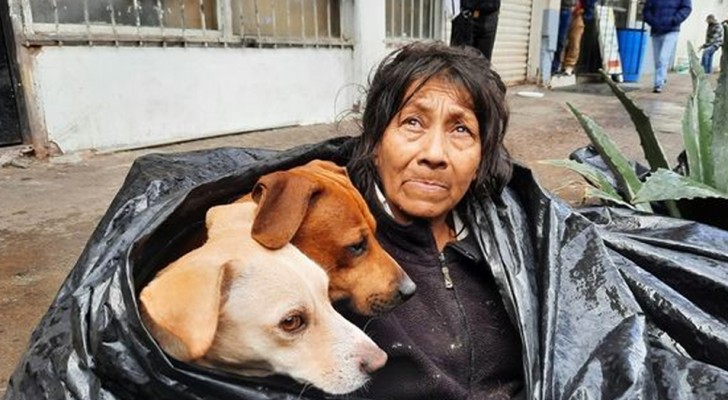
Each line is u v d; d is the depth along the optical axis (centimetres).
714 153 257
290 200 132
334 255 144
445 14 826
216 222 133
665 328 163
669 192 219
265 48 602
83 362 112
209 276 112
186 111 549
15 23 442
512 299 148
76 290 134
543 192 168
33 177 430
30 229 336
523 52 1090
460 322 152
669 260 182
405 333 146
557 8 1070
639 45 1216
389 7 754
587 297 149
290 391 120
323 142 178
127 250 121
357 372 122
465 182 151
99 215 359
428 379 143
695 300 181
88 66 480
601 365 132
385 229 158
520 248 158
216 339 117
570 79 1148
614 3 1289
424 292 153
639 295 167
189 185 170
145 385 109
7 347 222
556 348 138
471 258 157
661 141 602
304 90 646
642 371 128
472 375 152
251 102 601
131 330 108
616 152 266
